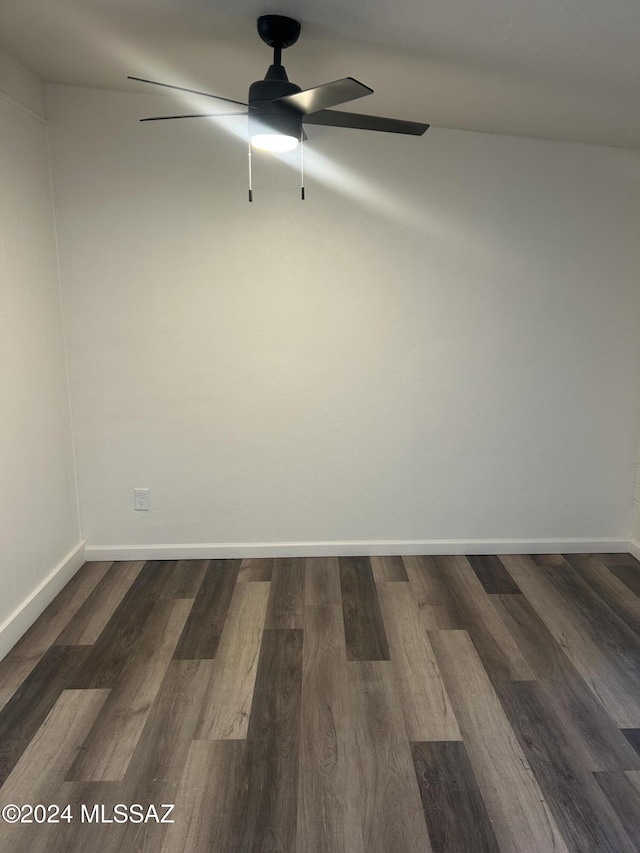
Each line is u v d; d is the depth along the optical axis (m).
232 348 3.13
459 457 3.32
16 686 2.22
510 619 2.72
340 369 3.19
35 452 2.71
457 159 3.01
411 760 1.87
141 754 1.89
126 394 3.14
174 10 1.87
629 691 2.21
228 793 1.75
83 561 3.28
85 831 1.62
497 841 1.59
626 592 2.99
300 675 2.29
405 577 3.14
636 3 1.60
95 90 2.83
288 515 3.34
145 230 2.98
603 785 1.78
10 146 2.48
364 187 3.02
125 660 2.39
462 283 3.13
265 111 1.89
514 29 1.82
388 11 1.76
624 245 3.13
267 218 3.01
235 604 2.84
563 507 3.41
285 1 1.72
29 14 2.00
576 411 3.30
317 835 1.61
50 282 2.88
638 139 2.86
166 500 3.28
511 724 2.03
